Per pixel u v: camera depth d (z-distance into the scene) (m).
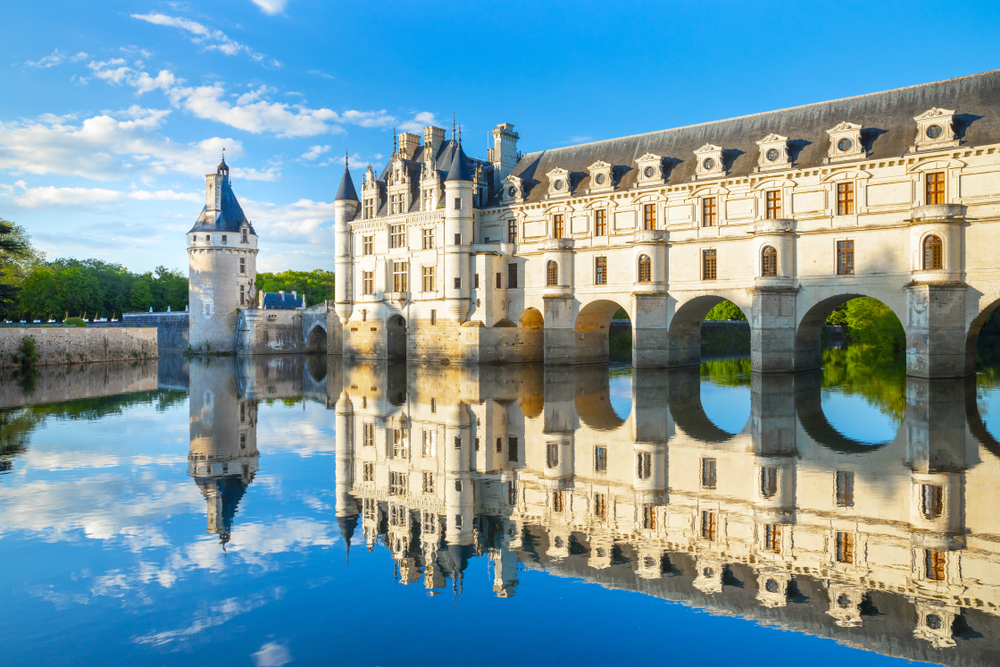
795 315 49.94
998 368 54.91
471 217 69.25
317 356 101.69
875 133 47.88
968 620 11.58
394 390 47.72
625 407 36.09
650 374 54.22
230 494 20.11
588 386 47.19
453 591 13.12
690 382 48.66
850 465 22.12
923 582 13.09
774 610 12.12
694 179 55.06
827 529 16.06
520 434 28.80
